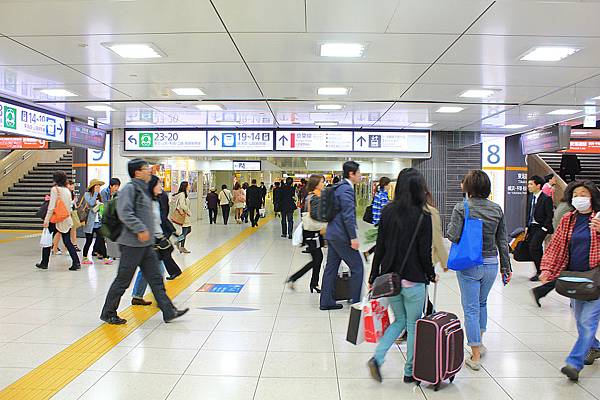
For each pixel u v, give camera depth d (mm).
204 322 5305
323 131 12383
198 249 11039
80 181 13461
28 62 6434
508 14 4621
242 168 17516
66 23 4930
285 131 12336
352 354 4355
